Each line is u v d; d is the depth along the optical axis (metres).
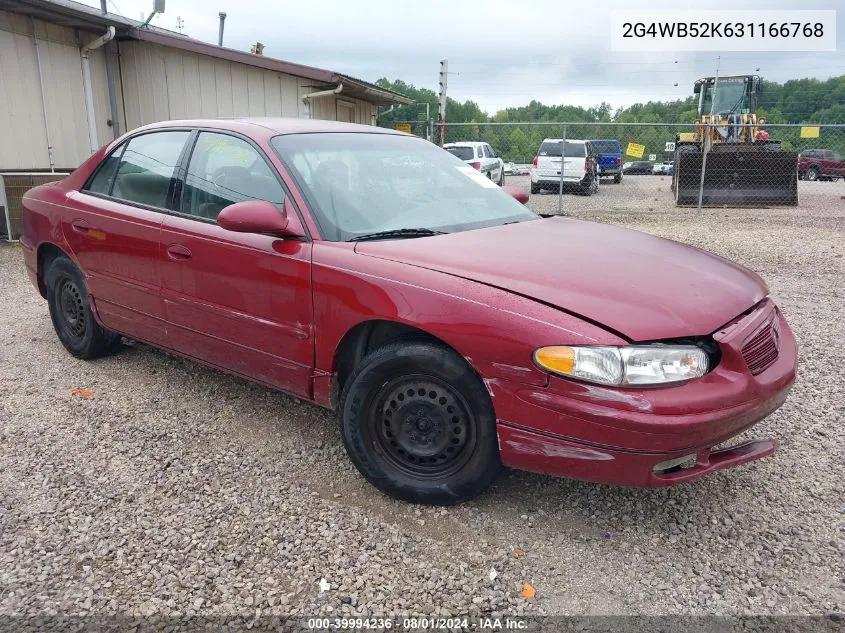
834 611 2.32
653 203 17.95
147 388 4.21
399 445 2.91
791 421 3.81
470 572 2.52
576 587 2.45
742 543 2.71
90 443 3.49
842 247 9.95
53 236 4.45
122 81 12.54
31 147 10.55
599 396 2.37
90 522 2.80
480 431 2.70
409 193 3.55
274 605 2.34
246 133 3.55
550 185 21.59
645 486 2.45
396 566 2.55
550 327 2.45
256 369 3.41
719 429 2.43
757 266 8.44
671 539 2.73
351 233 3.12
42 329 5.48
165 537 2.71
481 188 3.94
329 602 2.36
